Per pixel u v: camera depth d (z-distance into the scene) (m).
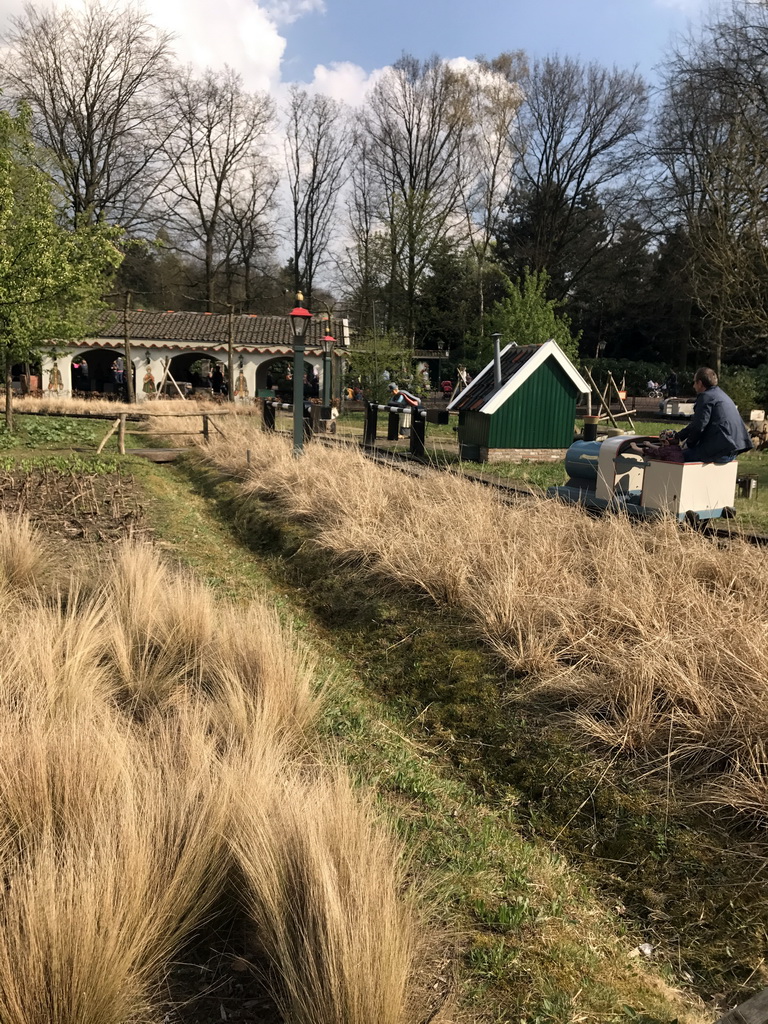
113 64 40.25
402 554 6.64
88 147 40.91
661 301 46.94
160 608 5.18
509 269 48.47
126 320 27.84
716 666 4.10
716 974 2.64
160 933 2.33
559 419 14.23
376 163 48.78
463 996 2.31
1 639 4.33
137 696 4.10
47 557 6.72
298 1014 2.02
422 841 3.15
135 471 12.98
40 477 11.51
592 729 3.99
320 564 7.39
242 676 4.27
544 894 2.96
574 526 6.65
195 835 2.53
